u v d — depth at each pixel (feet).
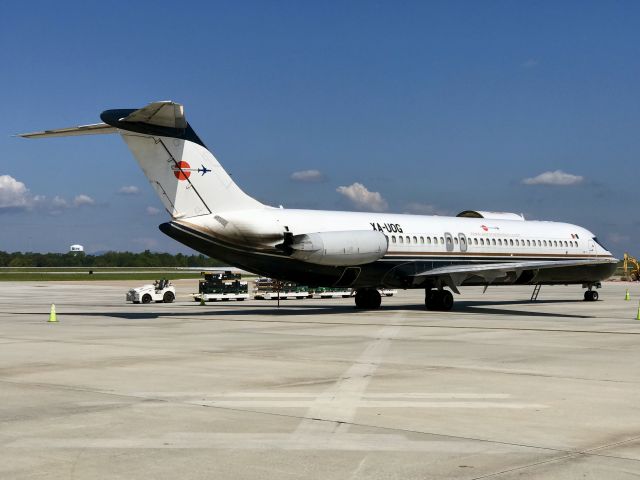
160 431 25.96
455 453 23.15
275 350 50.88
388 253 95.04
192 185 78.48
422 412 29.32
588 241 121.19
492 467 21.56
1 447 23.73
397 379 37.73
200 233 78.69
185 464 21.85
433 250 100.27
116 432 25.79
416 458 22.54
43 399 31.94
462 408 30.17
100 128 73.10
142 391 33.99
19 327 70.64
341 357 46.91
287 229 84.69
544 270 111.75
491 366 42.78
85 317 85.61
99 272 403.34
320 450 23.47
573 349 51.93
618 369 41.70
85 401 31.48
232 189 81.56
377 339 58.85
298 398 32.27
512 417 28.45
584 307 108.58
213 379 37.55
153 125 75.41
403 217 99.96
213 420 27.76
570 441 24.71
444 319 81.97
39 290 184.34
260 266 83.97
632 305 114.42
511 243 110.42
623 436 25.43
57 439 24.79
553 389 34.86
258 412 29.27
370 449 23.59
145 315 88.99
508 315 89.40
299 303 124.16
